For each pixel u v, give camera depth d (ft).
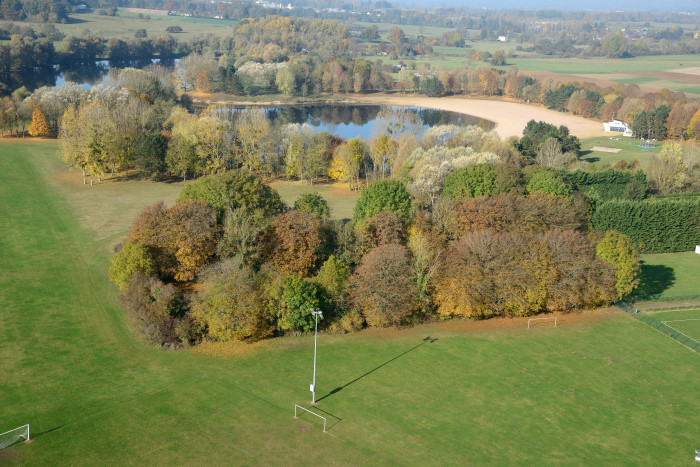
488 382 320.09
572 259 400.47
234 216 413.80
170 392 298.56
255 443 261.85
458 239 450.30
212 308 346.74
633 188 612.29
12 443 254.88
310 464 250.16
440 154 630.74
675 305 424.05
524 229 449.48
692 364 348.79
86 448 253.85
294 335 362.53
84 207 582.76
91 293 403.95
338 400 297.53
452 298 380.37
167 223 410.93
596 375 332.19
